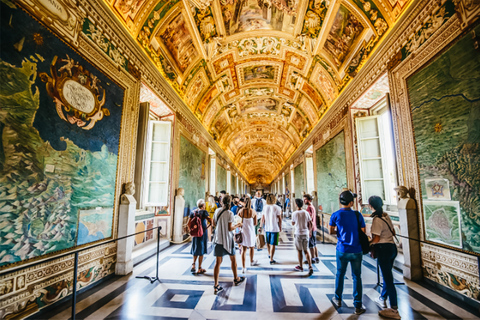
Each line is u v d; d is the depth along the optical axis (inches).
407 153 195.9
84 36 161.5
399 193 195.6
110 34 189.9
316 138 507.8
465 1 140.5
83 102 159.8
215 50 359.9
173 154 330.0
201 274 201.6
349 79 313.6
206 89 442.9
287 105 581.0
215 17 298.4
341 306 139.9
